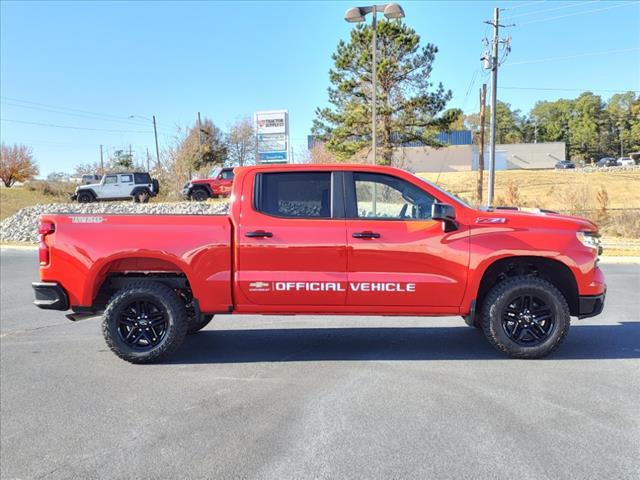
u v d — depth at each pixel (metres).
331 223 5.38
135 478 3.29
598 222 19.86
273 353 5.91
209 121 60.66
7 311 8.67
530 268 5.73
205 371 5.31
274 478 3.23
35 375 5.27
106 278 5.78
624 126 121.69
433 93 31.17
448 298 5.34
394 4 18.17
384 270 5.34
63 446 3.73
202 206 24.91
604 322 7.17
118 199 30.66
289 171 5.54
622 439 3.64
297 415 4.14
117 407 4.41
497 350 5.84
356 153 32.56
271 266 5.38
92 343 6.54
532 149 92.50
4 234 23.02
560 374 5.00
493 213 5.45
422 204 5.49
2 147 53.31
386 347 6.09
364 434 3.77
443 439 3.67
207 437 3.80
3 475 3.37
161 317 5.58
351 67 31.20
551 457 3.40
